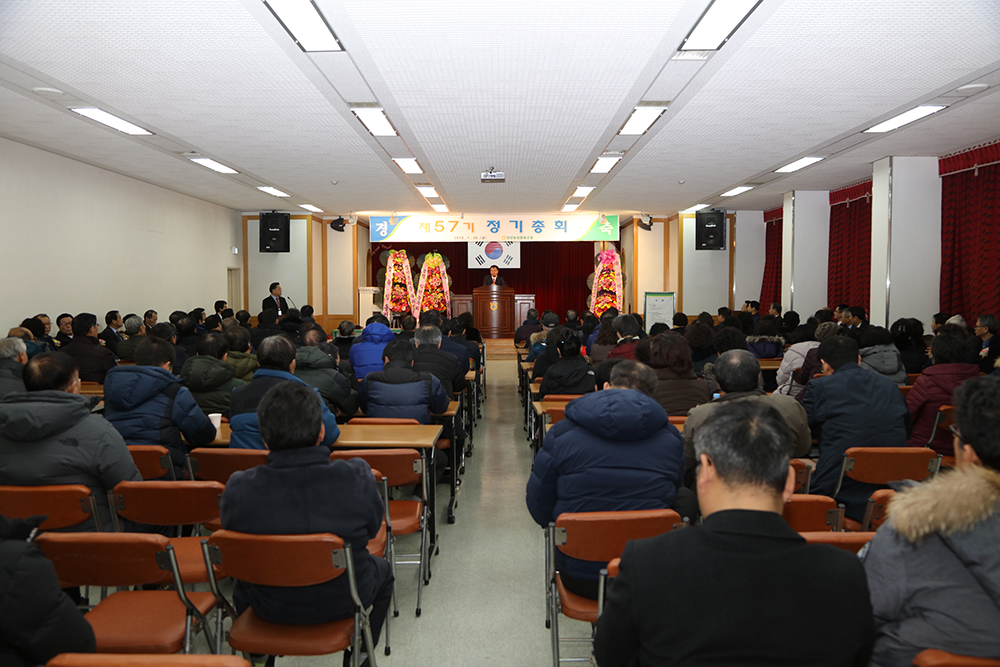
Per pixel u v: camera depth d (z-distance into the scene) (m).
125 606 2.01
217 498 2.28
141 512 2.31
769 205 12.77
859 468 2.73
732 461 1.16
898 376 4.62
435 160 8.16
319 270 14.52
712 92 5.33
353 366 5.33
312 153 7.71
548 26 3.97
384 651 2.61
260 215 13.17
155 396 3.05
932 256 8.05
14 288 7.01
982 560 1.14
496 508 4.39
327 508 1.87
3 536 1.34
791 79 5.00
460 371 4.96
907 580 1.20
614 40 4.20
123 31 4.04
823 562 1.08
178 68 4.70
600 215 13.83
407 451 2.82
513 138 6.95
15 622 1.28
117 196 9.01
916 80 5.03
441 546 3.73
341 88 5.18
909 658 1.20
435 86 5.14
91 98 5.43
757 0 3.63
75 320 5.98
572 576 2.09
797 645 1.03
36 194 7.36
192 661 1.12
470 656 2.58
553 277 19.08
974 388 1.29
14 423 2.19
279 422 1.85
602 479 2.15
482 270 18.83
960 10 3.76
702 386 3.70
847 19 3.90
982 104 5.70
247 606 2.01
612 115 6.02
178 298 10.85
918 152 7.73
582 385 4.65
